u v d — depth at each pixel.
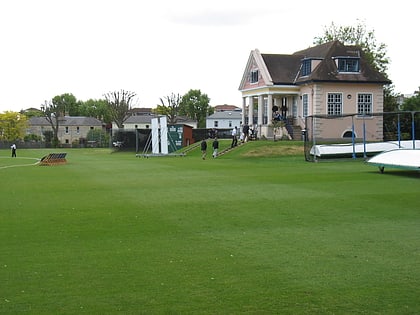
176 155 51.16
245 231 12.77
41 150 81.44
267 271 9.30
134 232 12.74
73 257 10.35
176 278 8.93
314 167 32.78
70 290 8.33
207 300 7.84
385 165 27.06
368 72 54.44
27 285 8.59
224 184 23.20
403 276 8.97
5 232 12.80
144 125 132.00
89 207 16.73
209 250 10.87
